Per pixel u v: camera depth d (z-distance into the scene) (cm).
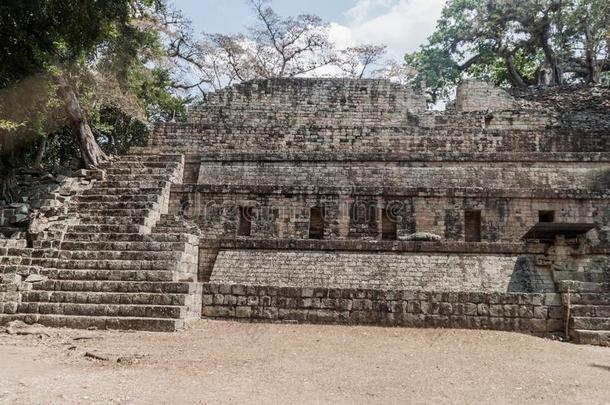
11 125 1908
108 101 2731
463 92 3269
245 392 743
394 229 2188
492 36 4838
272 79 3159
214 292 1480
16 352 1008
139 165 2397
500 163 2427
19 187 2256
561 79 4472
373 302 1421
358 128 2733
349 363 978
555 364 1014
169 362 943
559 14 4284
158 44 3139
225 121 3125
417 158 2459
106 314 1364
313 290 1445
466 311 1384
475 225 2198
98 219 1925
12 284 1455
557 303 1361
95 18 2047
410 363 995
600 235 1989
